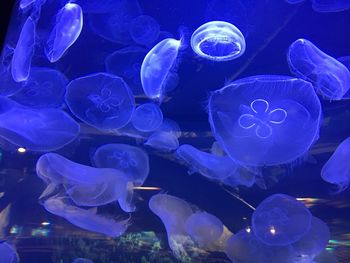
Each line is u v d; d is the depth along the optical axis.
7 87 0.57
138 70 0.63
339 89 0.55
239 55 0.59
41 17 0.58
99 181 0.55
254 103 0.55
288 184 0.55
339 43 0.60
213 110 0.55
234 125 0.56
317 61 0.56
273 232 0.51
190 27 0.64
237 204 0.54
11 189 0.55
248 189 0.55
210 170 0.56
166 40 0.60
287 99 0.55
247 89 0.55
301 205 0.52
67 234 0.53
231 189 0.55
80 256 0.52
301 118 0.55
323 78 0.56
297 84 0.54
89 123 0.59
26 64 0.57
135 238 0.53
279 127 0.55
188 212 0.54
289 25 0.59
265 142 0.55
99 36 0.63
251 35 0.60
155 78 0.59
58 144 0.58
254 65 0.61
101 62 0.63
